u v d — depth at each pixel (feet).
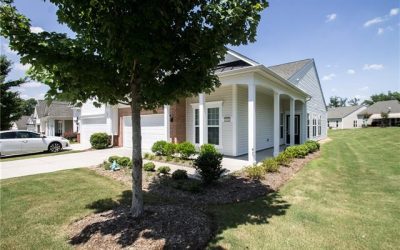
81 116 62.64
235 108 35.47
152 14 8.27
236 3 9.90
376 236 11.25
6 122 60.64
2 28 8.18
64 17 9.45
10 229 11.90
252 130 28.53
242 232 11.56
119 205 15.12
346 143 59.06
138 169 12.17
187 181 19.97
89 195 17.24
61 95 10.37
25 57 8.34
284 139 55.88
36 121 114.11
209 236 11.02
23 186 19.70
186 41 10.05
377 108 160.86
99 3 8.31
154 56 9.21
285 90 40.09
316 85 67.41
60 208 14.69
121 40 8.37
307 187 19.76
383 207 15.08
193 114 39.86
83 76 9.32
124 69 10.57
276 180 21.29
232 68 34.76
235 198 16.47
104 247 9.66
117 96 11.75
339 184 20.72
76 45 9.38
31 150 42.60
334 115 184.96
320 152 42.01
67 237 10.96
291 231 11.71
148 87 10.66
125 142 49.78
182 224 11.46
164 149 33.94
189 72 10.60
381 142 57.62
